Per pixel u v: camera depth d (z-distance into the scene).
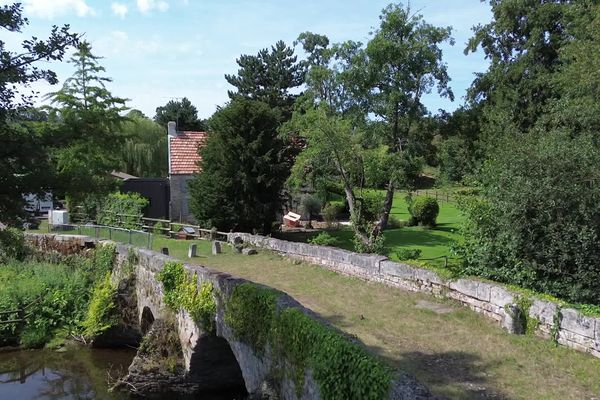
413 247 22.94
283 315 8.19
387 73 23.11
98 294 19.06
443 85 23.50
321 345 6.96
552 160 10.83
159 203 30.03
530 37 26.89
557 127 14.70
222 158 23.16
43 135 8.62
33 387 15.24
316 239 20.72
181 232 23.62
